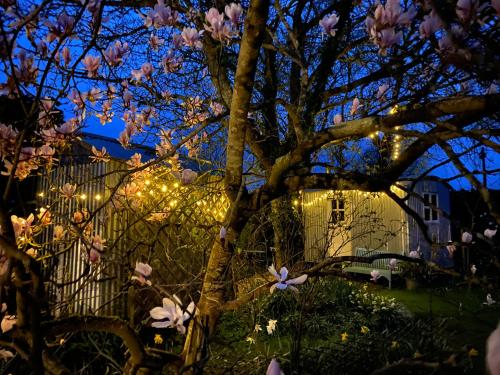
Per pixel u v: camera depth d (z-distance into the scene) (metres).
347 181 1.98
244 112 2.19
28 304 1.42
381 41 1.63
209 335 2.04
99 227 5.09
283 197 5.98
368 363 3.69
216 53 4.63
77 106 2.41
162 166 3.93
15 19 1.65
